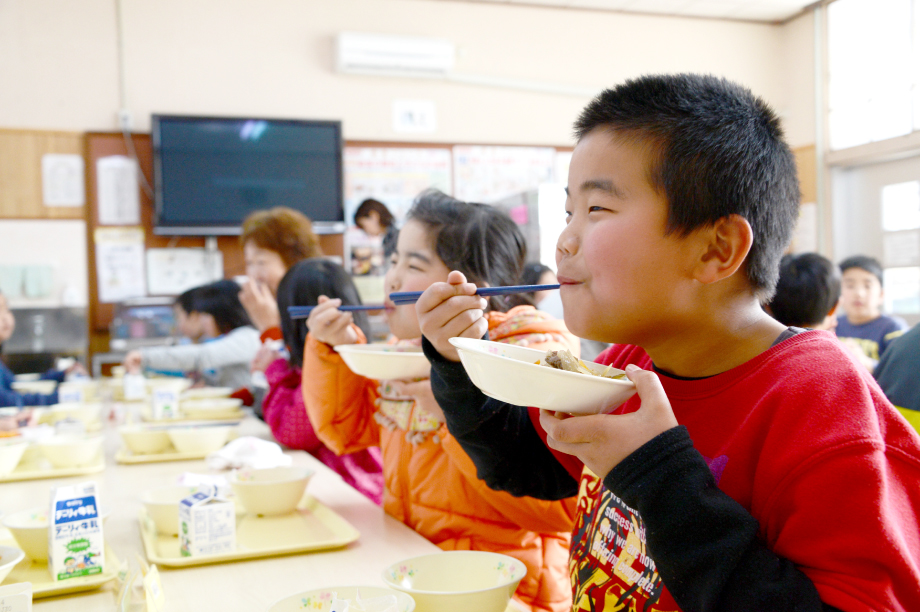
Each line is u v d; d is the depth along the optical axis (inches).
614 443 23.1
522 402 24.5
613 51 219.1
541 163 211.8
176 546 41.5
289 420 74.3
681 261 25.3
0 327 133.0
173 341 174.2
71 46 179.8
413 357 44.4
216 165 184.7
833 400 24.0
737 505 22.8
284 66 193.8
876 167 210.1
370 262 196.7
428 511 49.3
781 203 26.7
